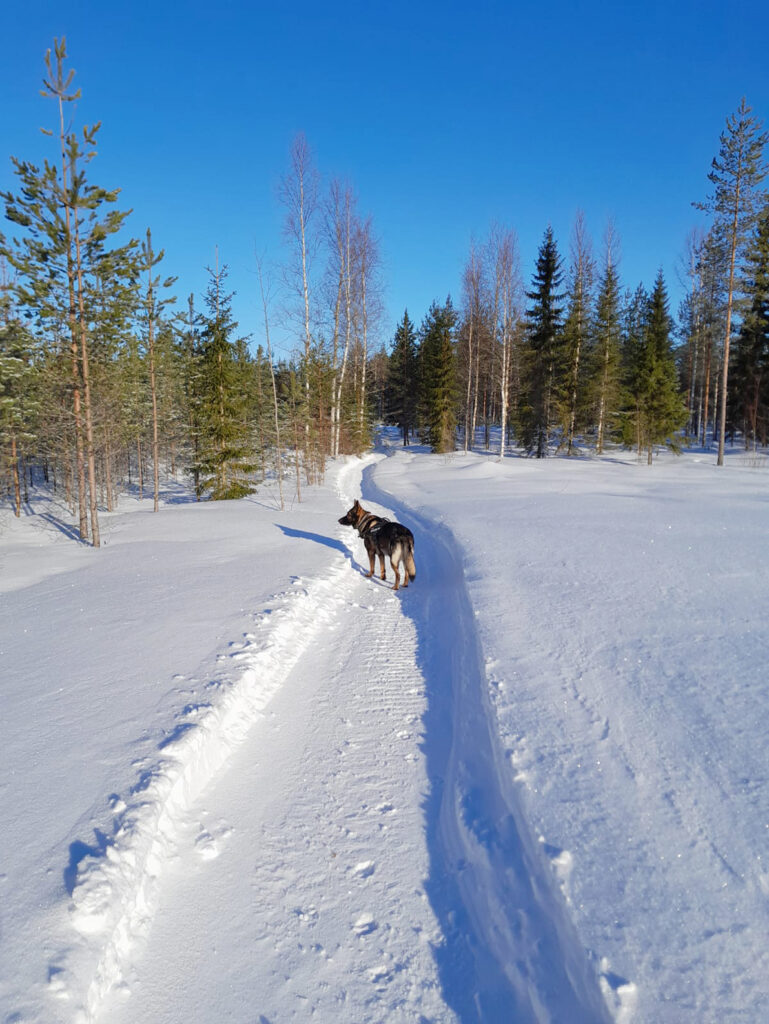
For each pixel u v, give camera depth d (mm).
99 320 15086
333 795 3781
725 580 6578
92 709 4438
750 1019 1790
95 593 8289
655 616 5527
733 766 3105
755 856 2463
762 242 27359
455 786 3744
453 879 3068
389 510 17250
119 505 24500
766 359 33938
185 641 5938
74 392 14719
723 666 4301
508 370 33844
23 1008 2059
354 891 2998
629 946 2119
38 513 21812
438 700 5129
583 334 35594
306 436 25109
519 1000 2350
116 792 3332
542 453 36344
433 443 41938
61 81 12922
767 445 35875
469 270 37031
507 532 10734
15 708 4504
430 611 7609
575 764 3297
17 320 15445
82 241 14250
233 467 23406
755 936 2092
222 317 22188
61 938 2375
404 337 51375
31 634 6477
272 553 10812
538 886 2617
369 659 6074
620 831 2723
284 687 5402
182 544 12336
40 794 3332
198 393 24062
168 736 3957
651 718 3693
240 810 3621
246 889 2986
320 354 30219
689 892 2328
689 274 37969
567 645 5012
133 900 2752
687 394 44281
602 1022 1923
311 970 2543
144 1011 2320
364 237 33938
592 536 9883
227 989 2439
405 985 2473
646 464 30047
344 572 9500
